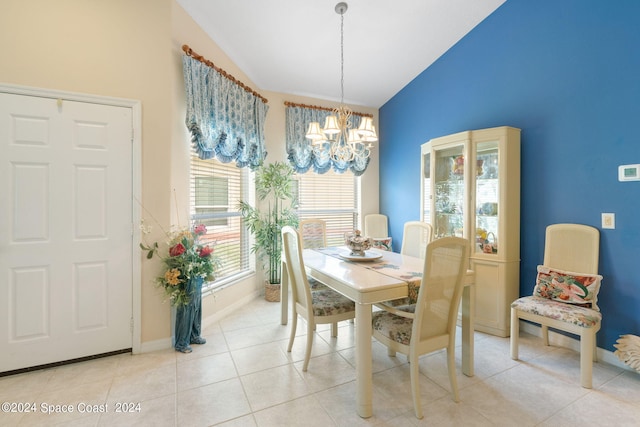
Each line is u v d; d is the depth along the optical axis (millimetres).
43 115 2078
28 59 2035
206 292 2953
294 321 2414
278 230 3711
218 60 3102
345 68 3703
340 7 2736
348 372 2139
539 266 2498
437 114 3703
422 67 3824
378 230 4543
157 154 2416
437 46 3447
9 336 2043
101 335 2289
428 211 3553
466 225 2934
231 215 3533
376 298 1756
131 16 2318
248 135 3523
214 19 2779
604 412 1715
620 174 2201
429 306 1734
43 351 2129
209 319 2975
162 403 1792
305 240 3377
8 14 1992
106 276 2287
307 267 2391
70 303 2189
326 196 4555
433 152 3311
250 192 3865
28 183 2055
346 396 1871
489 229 2850
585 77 2375
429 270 1660
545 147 2645
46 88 2076
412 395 1813
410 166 4168
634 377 2062
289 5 2670
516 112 2855
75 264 2193
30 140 2051
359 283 1841
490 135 2770
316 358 2336
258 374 2105
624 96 2174
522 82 2797
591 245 2312
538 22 2662
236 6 2639
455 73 3449
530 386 1969
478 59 3184
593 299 2178
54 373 2086
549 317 2119
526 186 2791
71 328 2197
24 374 2070
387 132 4609
